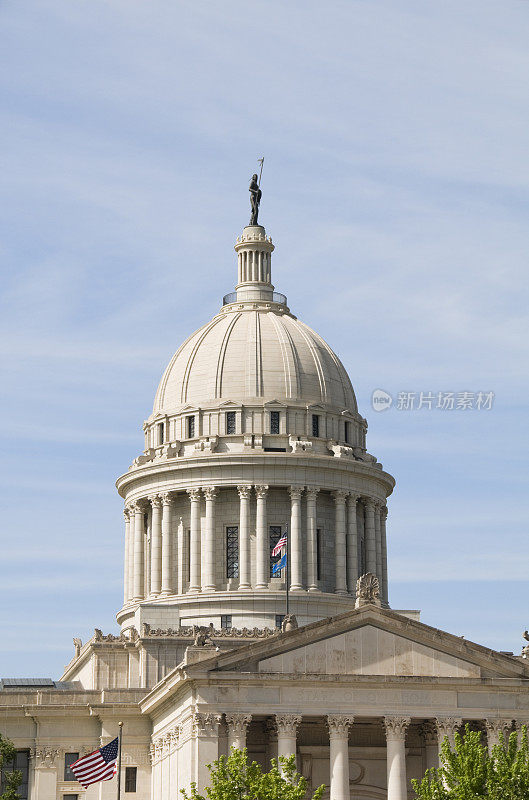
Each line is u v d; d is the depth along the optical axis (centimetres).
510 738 12269
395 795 14250
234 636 17350
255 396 19475
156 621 17838
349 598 18875
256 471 18988
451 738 14425
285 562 17762
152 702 15825
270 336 19950
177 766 14838
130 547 19962
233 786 11900
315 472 19138
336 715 14325
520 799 11762
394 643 14625
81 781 14612
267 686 14275
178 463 19138
